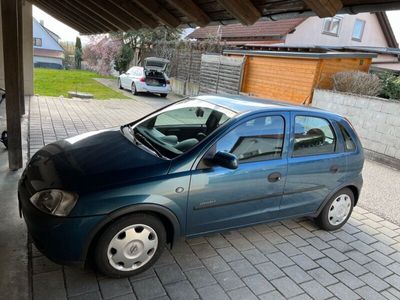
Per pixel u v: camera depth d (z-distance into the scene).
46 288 2.63
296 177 3.56
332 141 3.88
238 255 3.40
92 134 3.66
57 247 2.53
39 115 8.75
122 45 23.73
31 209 2.63
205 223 3.12
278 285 3.02
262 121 3.37
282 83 10.88
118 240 2.73
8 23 4.36
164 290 2.77
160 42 20.45
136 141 3.41
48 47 38.03
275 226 4.13
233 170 3.10
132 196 2.65
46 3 9.74
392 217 4.84
